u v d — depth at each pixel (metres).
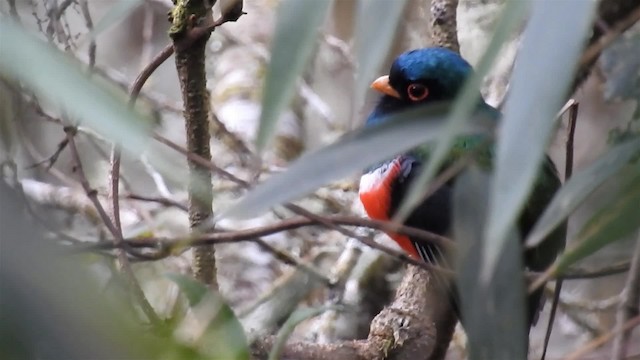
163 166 2.95
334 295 7.37
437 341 6.36
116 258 5.12
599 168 3.76
